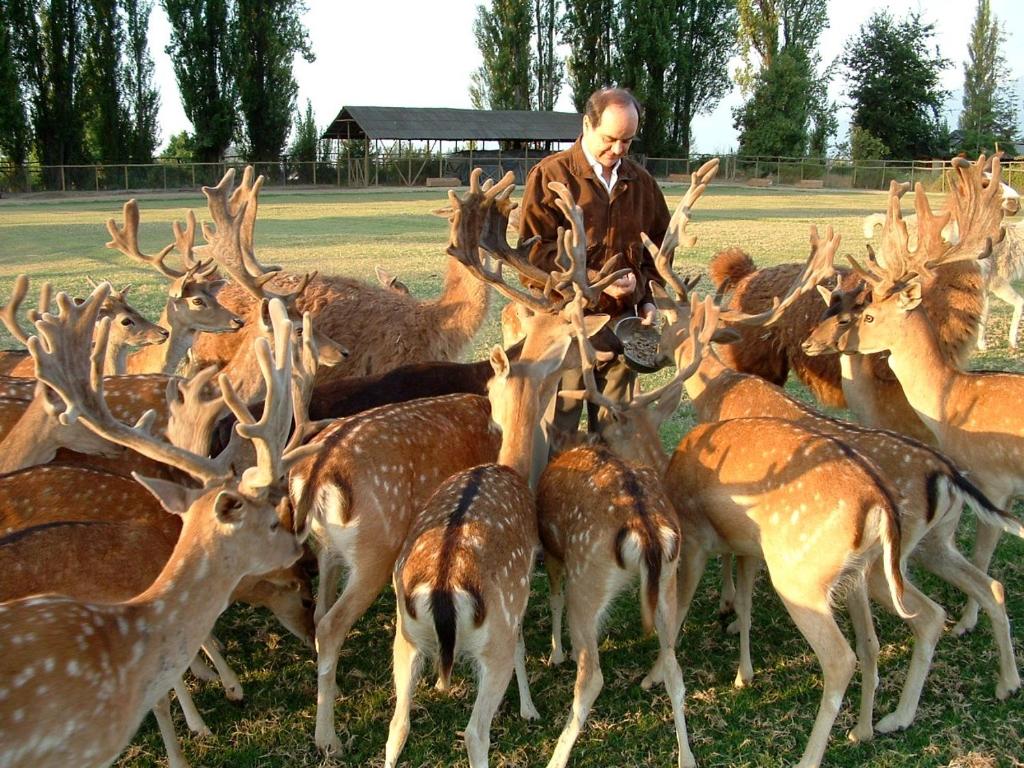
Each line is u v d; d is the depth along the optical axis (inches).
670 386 178.5
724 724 149.9
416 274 546.9
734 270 272.1
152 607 116.3
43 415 166.2
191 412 152.9
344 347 238.4
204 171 1653.5
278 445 125.0
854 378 220.4
